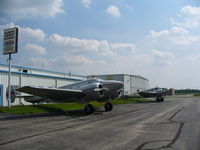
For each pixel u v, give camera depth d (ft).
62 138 21.08
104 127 27.73
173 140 19.65
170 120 33.65
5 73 71.31
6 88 71.05
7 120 36.17
